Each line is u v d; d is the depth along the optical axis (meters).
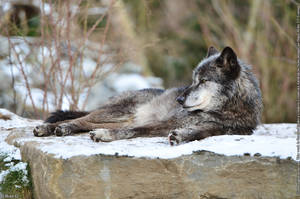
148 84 19.81
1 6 15.04
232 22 20.58
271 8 20.30
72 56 14.60
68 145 7.40
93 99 16.81
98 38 15.68
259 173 6.42
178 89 9.99
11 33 16.36
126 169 6.71
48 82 13.84
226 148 6.67
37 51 15.78
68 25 13.36
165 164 6.69
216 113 8.76
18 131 9.35
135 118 10.05
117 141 7.90
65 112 10.52
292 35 19.39
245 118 8.89
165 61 23.12
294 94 18.84
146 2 16.56
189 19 24.98
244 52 19.36
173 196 6.74
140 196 6.75
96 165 6.70
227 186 6.55
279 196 6.35
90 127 9.55
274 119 18.69
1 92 16.27
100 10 16.23
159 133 8.80
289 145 6.64
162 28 23.53
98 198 6.71
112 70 14.67
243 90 8.85
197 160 6.66
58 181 6.69
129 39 15.59
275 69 19.44
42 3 13.47
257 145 6.70
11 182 7.60
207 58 9.84
